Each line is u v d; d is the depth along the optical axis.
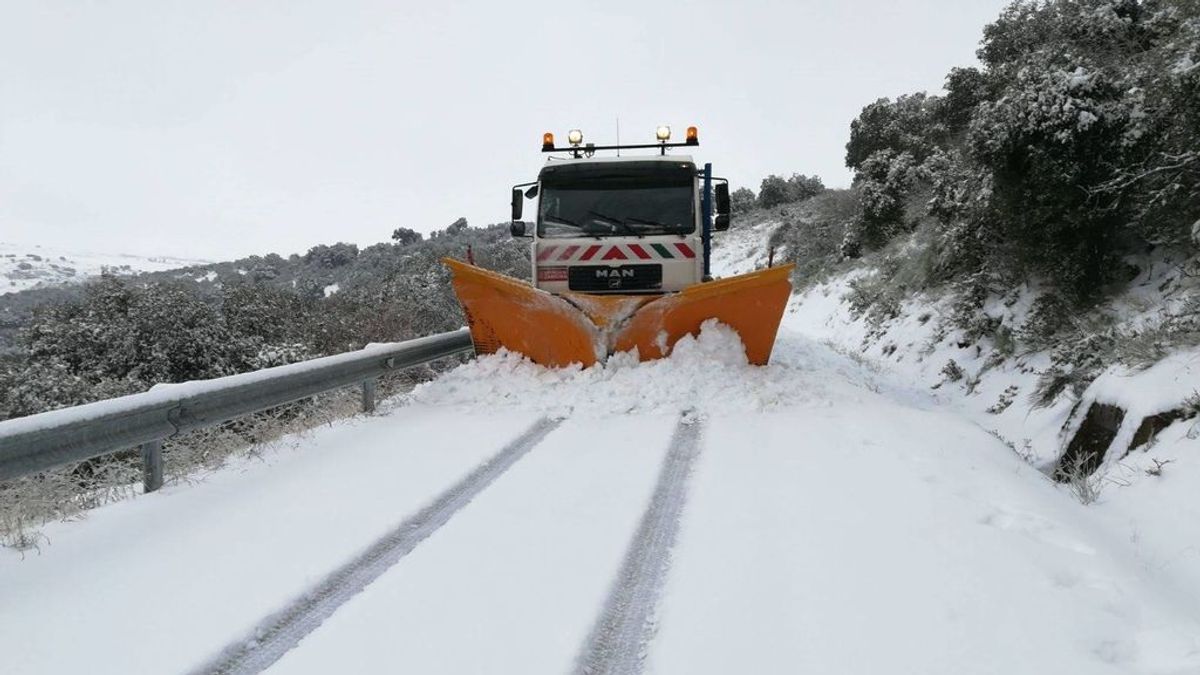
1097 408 7.31
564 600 3.62
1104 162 9.48
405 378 11.99
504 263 29.59
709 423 7.22
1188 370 6.47
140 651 3.25
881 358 15.89
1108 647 3.09
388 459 6.20
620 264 9.52
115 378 13.15
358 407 8.37
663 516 4.74
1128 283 9.89
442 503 5.08
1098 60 10.72
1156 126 9.19
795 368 9.43
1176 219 8.98
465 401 8.33
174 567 4.11
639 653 3.17
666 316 8.80
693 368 8.47
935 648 3.08
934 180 16.55
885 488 5.09
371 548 4.32
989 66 19.61
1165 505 5.26
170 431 5.59
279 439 6.99
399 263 35.16
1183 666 2.89
